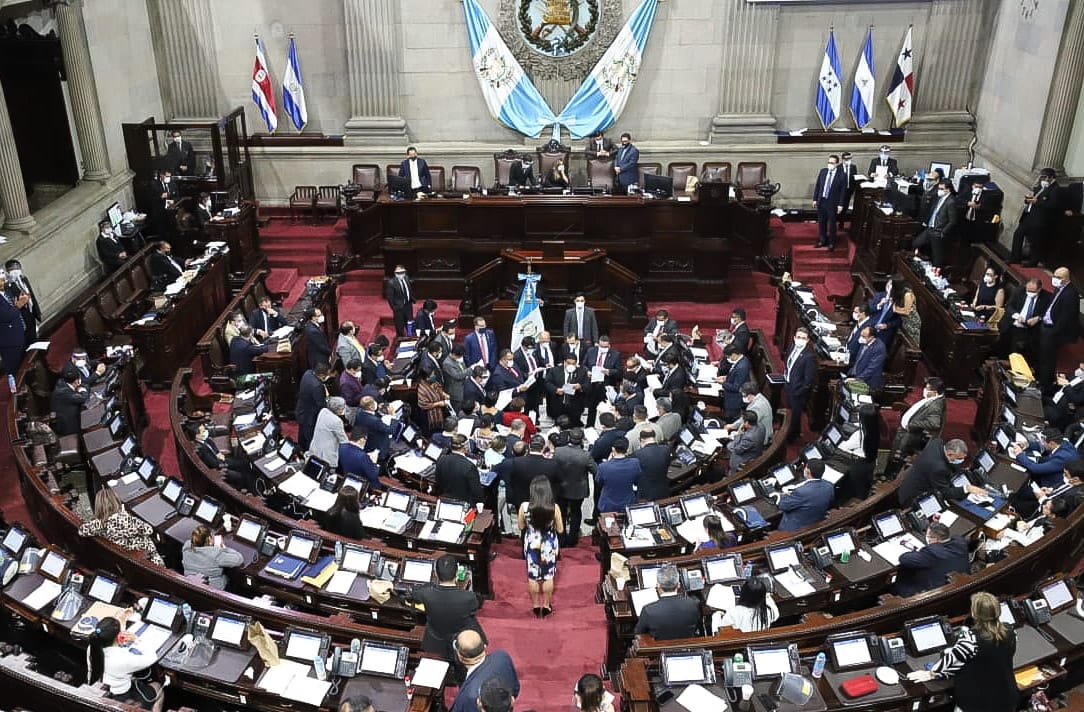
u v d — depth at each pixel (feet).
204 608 26.68
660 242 56.49
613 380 44.42
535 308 48.06
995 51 60.44
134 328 45.34
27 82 55.26
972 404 45.52
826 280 58.59
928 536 27.96
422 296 57.72
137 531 29.19
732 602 26.63
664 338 43.65
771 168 64.69
